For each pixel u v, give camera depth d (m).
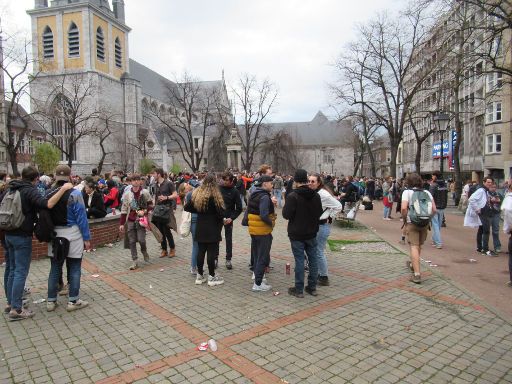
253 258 7.40
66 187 5.37
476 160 35.47
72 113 44.00
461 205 19.72
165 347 4.41
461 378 3.77
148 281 6.97
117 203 12.34
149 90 76.69
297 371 3.89
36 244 8.63
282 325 4.98
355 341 4.53
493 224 9.27
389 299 5.96
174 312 5.45
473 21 15.48
